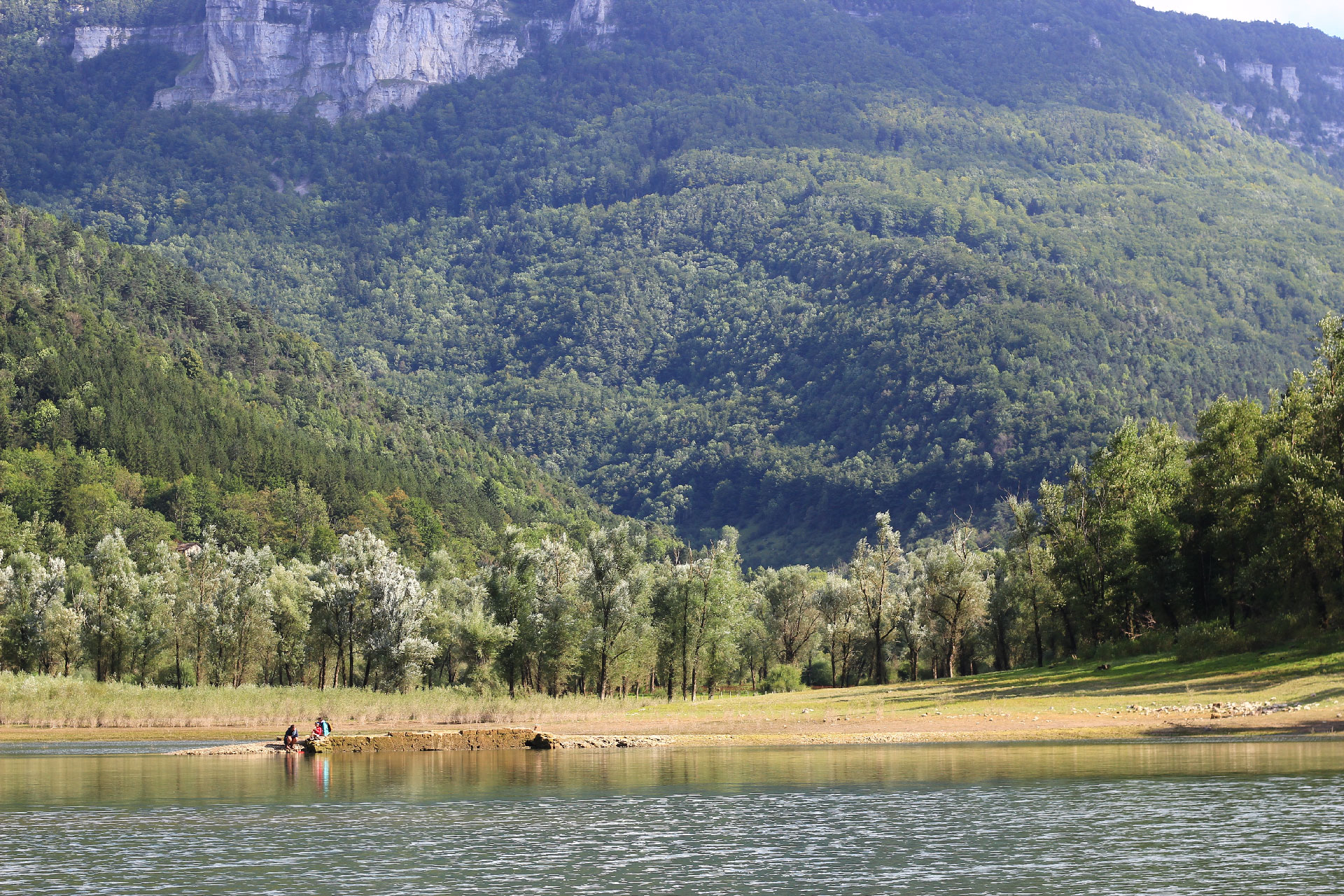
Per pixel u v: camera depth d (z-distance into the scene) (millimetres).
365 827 51281
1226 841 44812
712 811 53656
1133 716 79000
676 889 40750
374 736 81062
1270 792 52906
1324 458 94062
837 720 90812
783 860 44438
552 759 74750
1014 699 93625
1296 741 67125
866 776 62562
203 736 93062
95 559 126938
